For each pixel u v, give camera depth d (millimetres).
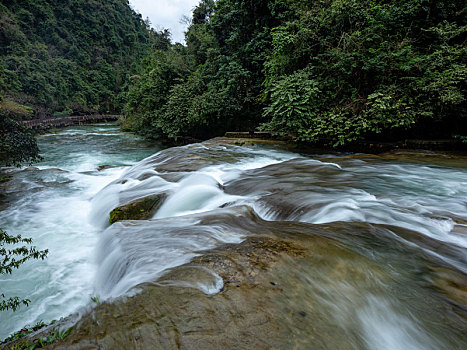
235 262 2115
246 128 15727
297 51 9922
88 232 4637
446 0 9391
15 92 31562
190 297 1633
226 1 15891
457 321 1676
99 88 50938
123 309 1522
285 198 4445
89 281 3205
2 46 36094
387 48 8523
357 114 8758
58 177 8406
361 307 1719
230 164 7684
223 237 2902
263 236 2734
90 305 1604
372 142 9336
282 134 10461
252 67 15102
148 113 20266
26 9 45125
